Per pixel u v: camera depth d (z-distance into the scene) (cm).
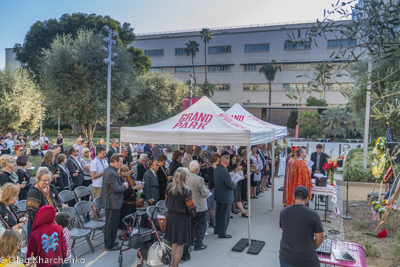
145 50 7469
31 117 2941
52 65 2203
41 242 331
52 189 519
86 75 2181
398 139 1608
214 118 692
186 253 534
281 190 1154
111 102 2309
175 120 732
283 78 6412
